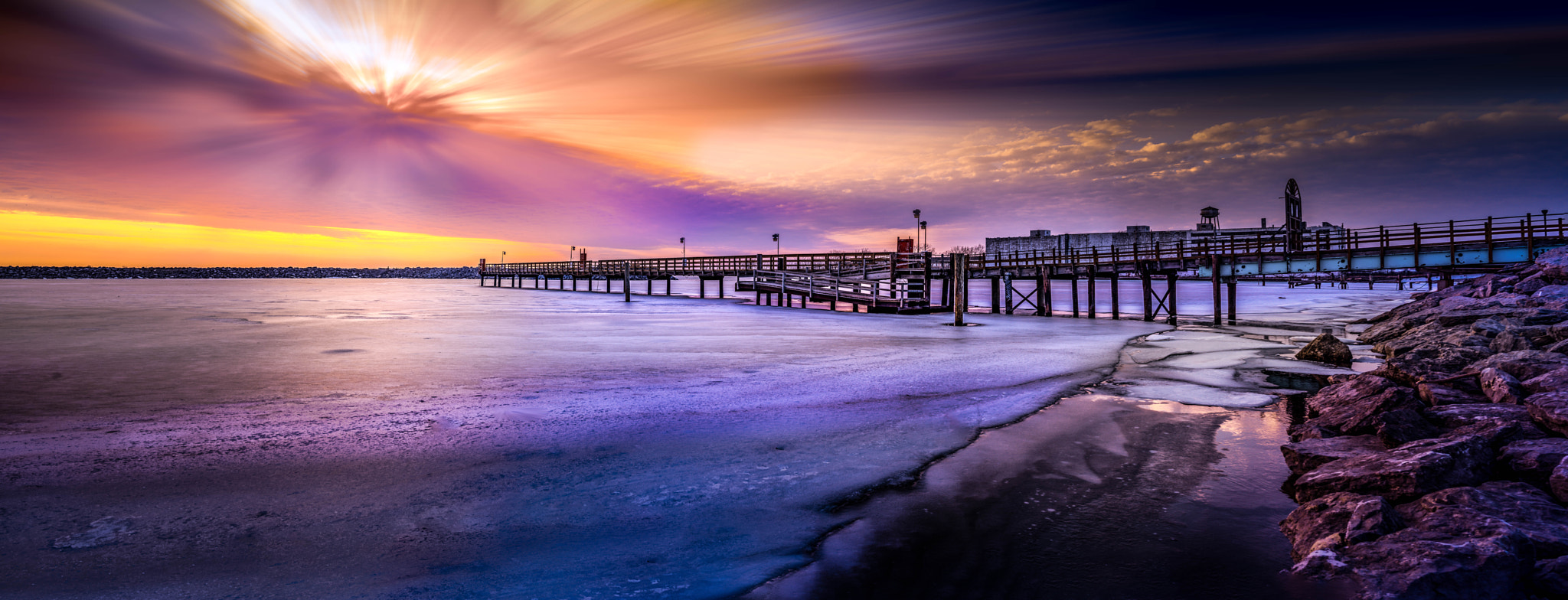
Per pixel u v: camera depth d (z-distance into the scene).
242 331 24.20
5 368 14.62
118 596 4.08
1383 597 3.80
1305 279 85.44
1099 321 28.25
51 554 4.69
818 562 4.62
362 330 24.86
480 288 93.50
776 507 5.71
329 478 6.54
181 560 4.61
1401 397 7.35
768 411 9.70
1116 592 4.18
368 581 4.30
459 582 4.30
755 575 4.43
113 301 50.25
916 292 33.44
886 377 12.93
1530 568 3.88
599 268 68.69
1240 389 11.34
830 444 7.80
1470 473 5.12
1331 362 14.51
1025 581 4.34
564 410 9.83
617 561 4.63
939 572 4.48
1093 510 5.59
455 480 6.47
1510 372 8.57
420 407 10.14
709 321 28.70
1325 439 7.06
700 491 6.13
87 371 14.08
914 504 5.76
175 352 17.64
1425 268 26.41
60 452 7.49
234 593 4.14
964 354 16.45
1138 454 7.32
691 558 4.69
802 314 34.00
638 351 17.75
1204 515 5.48
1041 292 32.47
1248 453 7.34
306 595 4.12
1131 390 11.29
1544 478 5.07
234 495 6.00
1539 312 15.28
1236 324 26.47
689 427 8.70
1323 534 4.67
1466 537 4.11
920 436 8.15
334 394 11.30
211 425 8.95
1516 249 22.20
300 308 40.25
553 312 36.16
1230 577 4.34
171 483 6.34
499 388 11.88
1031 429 8.46
